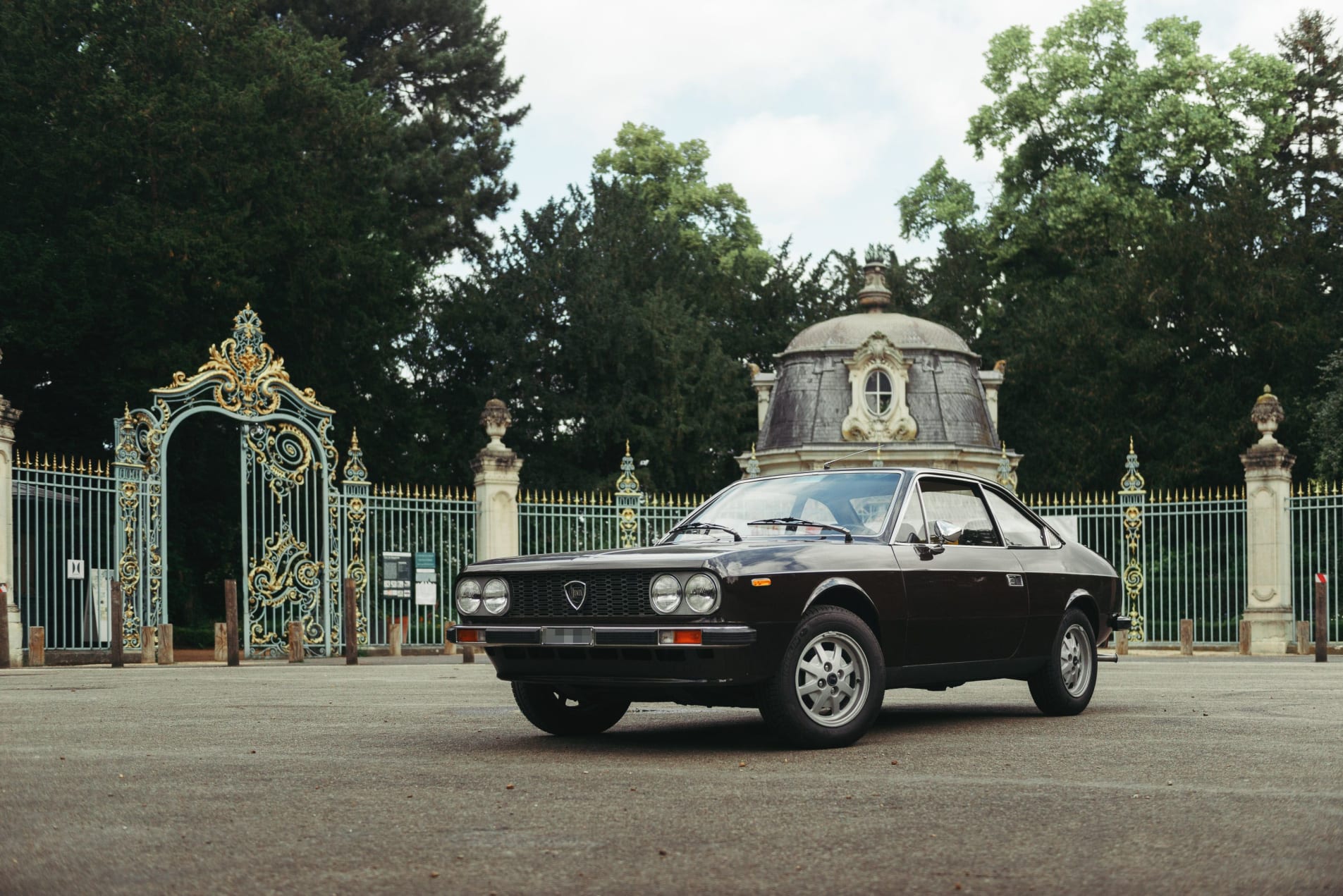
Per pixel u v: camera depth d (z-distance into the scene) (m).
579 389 42.31
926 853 4.52
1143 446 38.91
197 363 30.30
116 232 29.91
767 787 5.98
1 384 32.09
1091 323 39.84
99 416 32.56
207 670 16.69
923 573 8.09
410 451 37.97
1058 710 9.22
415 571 22.33
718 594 7.00
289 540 21.59
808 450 31.88
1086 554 9.84
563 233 43.91
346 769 6.65
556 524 23.91
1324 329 38.84
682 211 54.59
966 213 52.25
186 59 33.25
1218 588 26.98
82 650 19.16
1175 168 45.12
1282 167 48.09
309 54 36.75
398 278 36.06
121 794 5.89
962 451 31.58
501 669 7.66
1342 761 6.71
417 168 45.78
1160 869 4.27
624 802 5.60
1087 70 46.38
